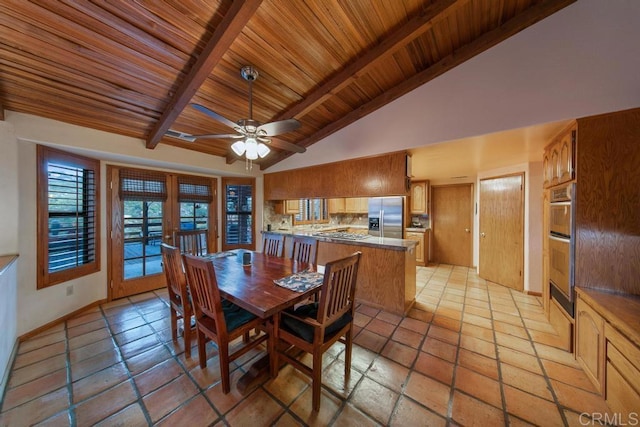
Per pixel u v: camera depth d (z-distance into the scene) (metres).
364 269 3.25
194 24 1.74
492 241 4.12
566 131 2.13
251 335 2.41
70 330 2.50
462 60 2.39
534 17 2.01
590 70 1.86
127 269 3.44
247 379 1.73
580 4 1.88
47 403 1.58
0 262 1.96
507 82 2.20
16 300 2.22
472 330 2.54
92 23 1.62
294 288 1.79
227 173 4.34
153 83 2.21
